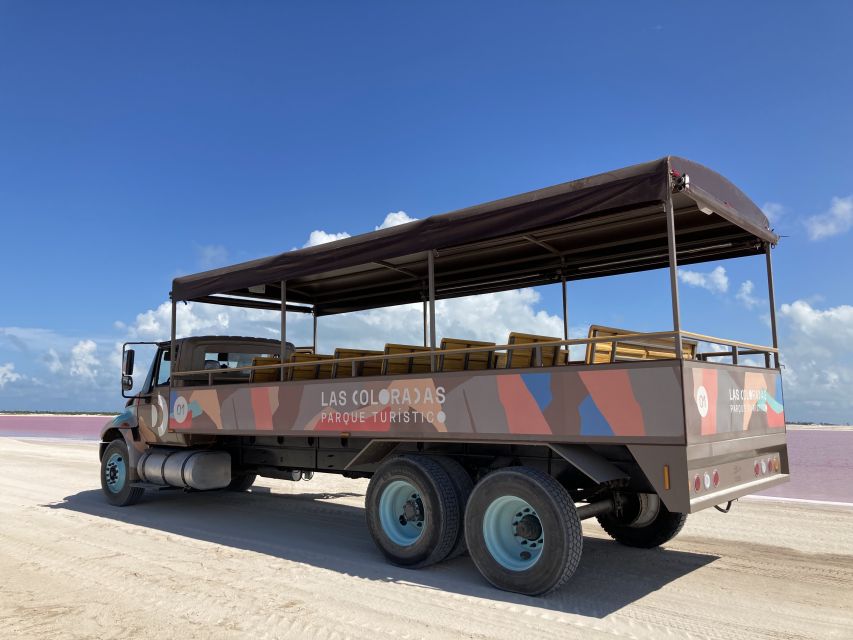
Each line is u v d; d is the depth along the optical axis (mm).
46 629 4109
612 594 4844
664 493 4352
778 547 6273
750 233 6168
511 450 5535
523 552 5000
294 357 7469
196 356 8656
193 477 7859
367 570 5523
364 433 6051
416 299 9852
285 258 6906
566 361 6957
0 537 6879
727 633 4023
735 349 5773
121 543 6598
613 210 5395
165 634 4031
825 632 4043
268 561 5848
